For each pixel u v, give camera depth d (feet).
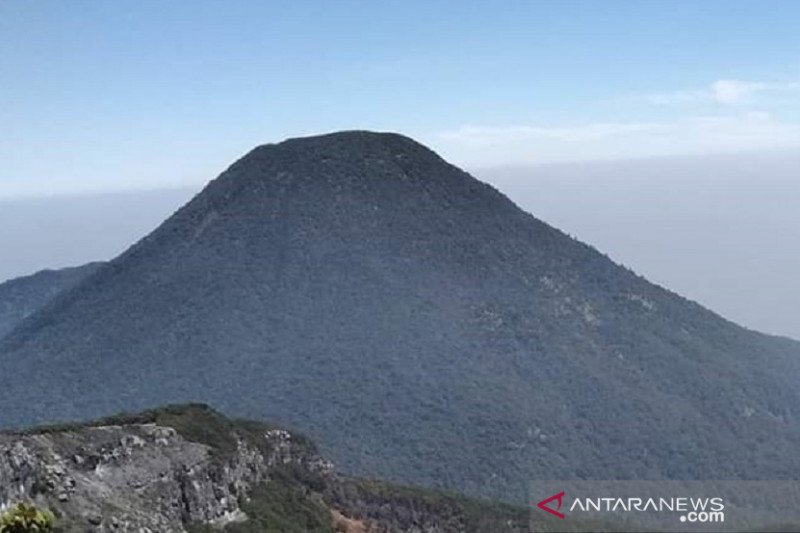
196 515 292.20
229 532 296.71
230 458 330.34
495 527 293.23
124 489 271.28
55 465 254.88
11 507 207.51
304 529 330.13
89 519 235.81
